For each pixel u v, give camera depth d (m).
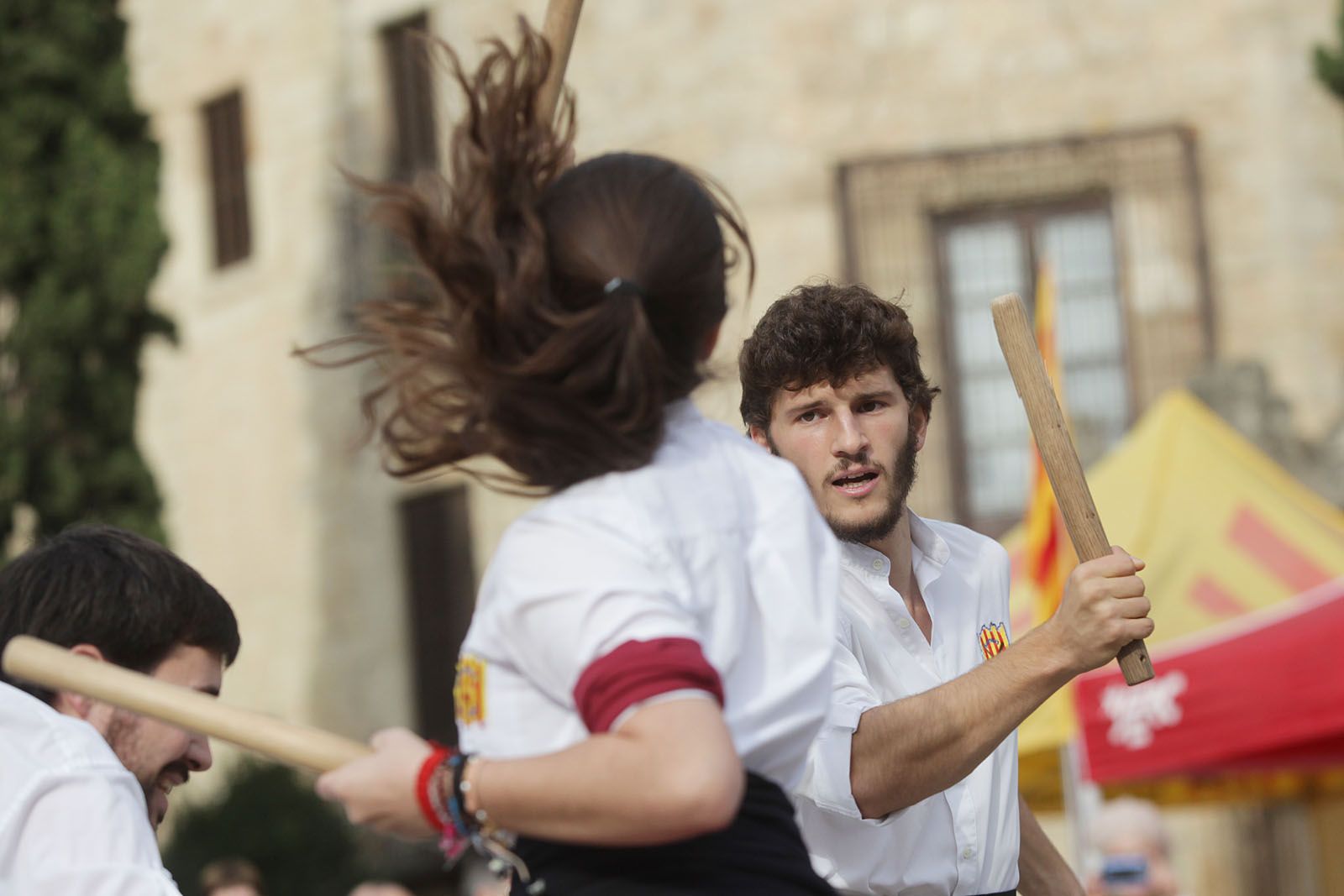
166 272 30.16
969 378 22.92
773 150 23.31
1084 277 22.81
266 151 28.66
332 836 24.42
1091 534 4.54
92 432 22.42
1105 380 22.70
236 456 29.05
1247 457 13.74
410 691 26.97
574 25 3.95
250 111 28.92
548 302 3.43
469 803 3.24
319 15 28.05
